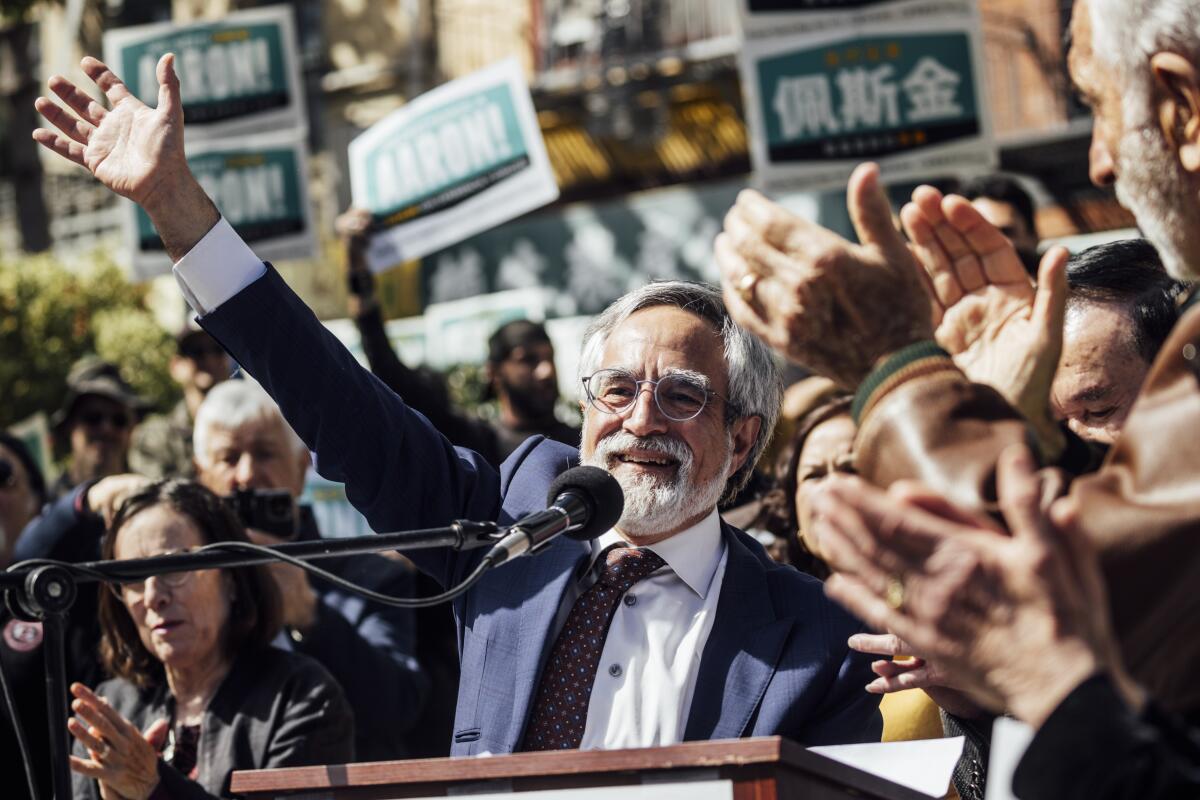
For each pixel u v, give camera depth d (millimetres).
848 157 6453
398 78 16531
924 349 1685
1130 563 1536
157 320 15930
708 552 2992
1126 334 2971
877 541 1512
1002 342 1906
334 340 2920
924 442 1620
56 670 2266
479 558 3021
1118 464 1617
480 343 12352
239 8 16859
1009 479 1512
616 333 3100
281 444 4871
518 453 3211
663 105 15578
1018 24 13492
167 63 2809
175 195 2779
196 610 3768
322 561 4637
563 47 16031
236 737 3695
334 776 2178
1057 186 13273
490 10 16297
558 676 2865
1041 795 1456
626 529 2986
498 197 5672
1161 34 1686
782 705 2783
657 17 15719
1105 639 1493
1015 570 1478
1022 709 1477
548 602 2908
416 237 5730
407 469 2992
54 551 4504
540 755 2049
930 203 1937
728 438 3061
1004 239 1936
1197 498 1535
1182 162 1707
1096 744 1424
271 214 6680
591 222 15352
